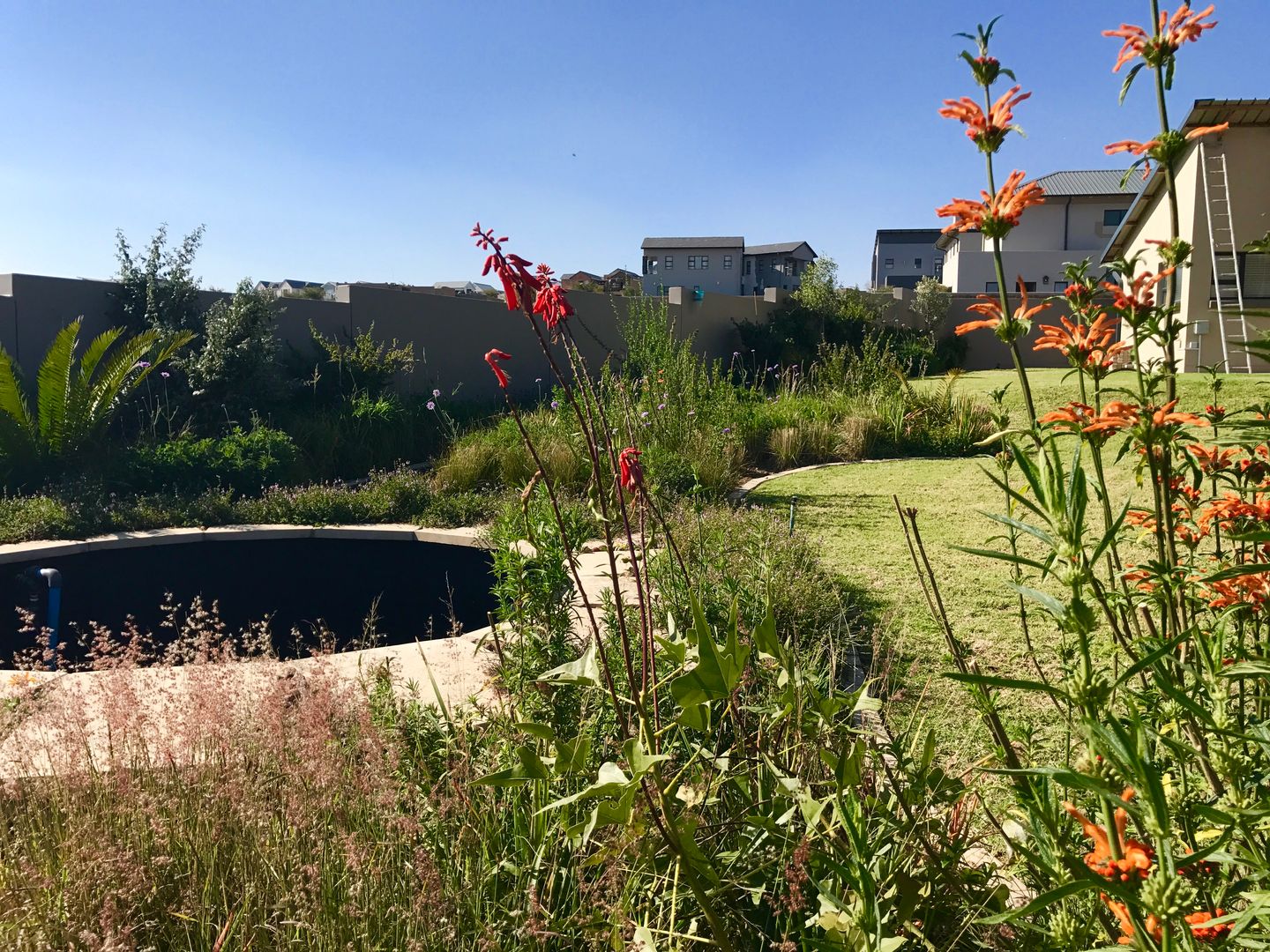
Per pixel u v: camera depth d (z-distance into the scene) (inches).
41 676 137.9
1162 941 34.6
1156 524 57.8
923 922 65.1
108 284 382.9
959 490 330.3
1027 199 55.0
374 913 76.0
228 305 406.6
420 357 506.9
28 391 333.4
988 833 79.5
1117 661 56.9
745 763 81.4
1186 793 51.7
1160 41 54.4
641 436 337.4
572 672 67.0
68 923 76.4
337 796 87.7
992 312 59.5
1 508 267.9
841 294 1005.2
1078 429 56.7
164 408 370.6
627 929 71.2
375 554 277.0
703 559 170.4
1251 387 424.8
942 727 123.0
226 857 85.7
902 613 180.7
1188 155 566.9
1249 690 68.2
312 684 102.5
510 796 89.6
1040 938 56.8
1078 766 43.7
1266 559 63.5
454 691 143.1
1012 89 53.8
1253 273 557.6
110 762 96.2
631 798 57.2
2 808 92.2
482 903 79.1
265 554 271.4
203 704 99.4
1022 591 40.7
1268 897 39.4
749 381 820.6
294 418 391.2
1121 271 57.4
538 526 126.0
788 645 118.4
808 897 70.4
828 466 404.8
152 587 255.9
